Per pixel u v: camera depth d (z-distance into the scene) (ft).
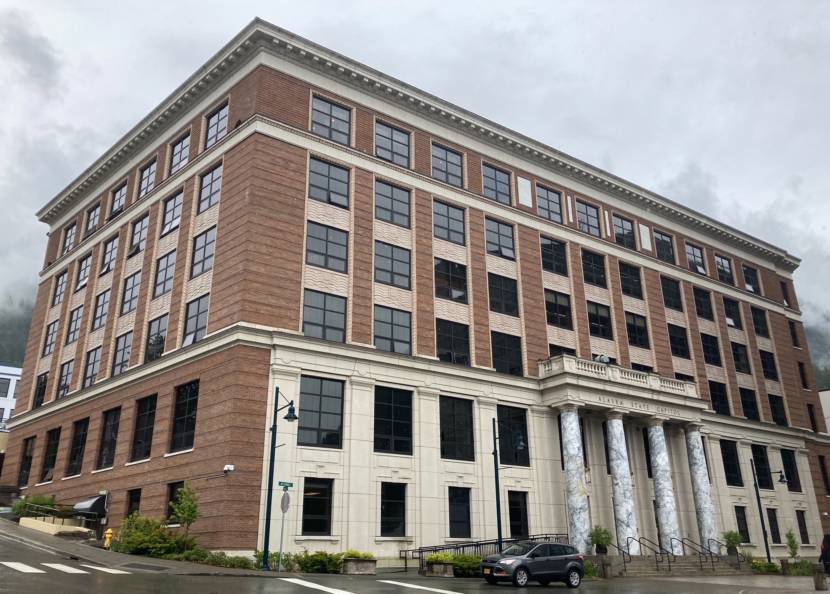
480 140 149.69
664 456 143.02
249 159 115.55
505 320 139.85
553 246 155.33
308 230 117.80
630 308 164.76
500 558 89.56
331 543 102.73
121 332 136.98
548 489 131.23
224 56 126.82
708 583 100.68
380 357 117.39
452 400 126.00
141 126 148.36
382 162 131.13
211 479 99.71
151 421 118.83
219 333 107.34
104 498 120.16
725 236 198.39
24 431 160.76
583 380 134.92
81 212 170.50
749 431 176.76
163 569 80.79
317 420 108.06
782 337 205.16
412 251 130.11
